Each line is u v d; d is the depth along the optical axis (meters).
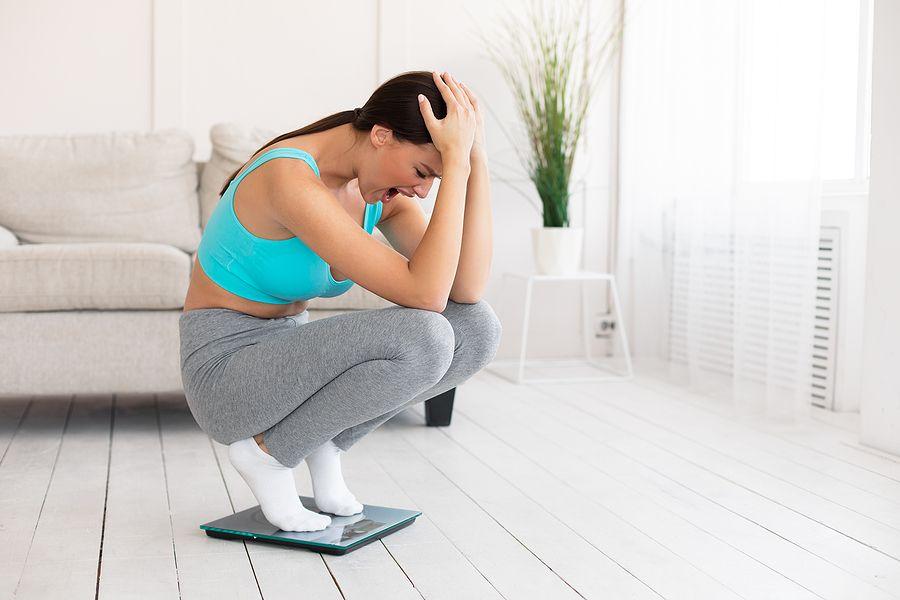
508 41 4.38
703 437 2.93
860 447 2.81
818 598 1.64
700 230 3.66
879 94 2.72
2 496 2.23
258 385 1.75
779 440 2.90
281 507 1.89
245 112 4.17
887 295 2.73
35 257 2.87
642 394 3.67
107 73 4.04
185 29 4.09
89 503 2.18
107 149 3.63
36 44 3.96
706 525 2.05
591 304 4.56
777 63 3.17
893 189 2.69
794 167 3.09
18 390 2.88
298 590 1.65
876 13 2.72
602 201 4.54
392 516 2.02
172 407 3.41
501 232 4.44
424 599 1.62
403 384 1.69
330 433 1.78
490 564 1.79
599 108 4.49
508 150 4.41
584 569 1.77
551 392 3.71
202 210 3.71
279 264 1.76
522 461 2.62
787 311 3.12
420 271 1.68
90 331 2.90
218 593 1.64
